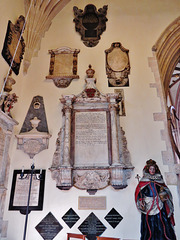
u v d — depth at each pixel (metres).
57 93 5.72
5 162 4.64
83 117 5.34
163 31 6.29
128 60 5.99
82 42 6.35
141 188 4.12
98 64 6.01
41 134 5.16
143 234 3.95
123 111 5.41
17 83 5.51
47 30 6.56
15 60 5.36
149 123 5.28
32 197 4.71
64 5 6.87
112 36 6.37
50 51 6.19
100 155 4.96
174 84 10.34
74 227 4.48
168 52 6.30
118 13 6.69
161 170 4.82
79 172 4.86
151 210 3.95
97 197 4.68
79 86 5.76
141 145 5.08
